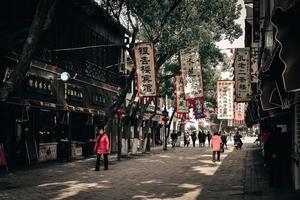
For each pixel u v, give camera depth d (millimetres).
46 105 21281
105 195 11688
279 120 17109
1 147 17688
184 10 26141
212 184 14219
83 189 12875
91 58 29750
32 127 21750
